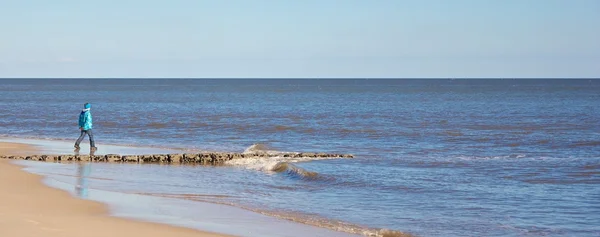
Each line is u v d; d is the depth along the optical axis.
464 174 25.17
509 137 42.38
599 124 54.03
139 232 13.98
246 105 88.31
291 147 36.19
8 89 174.50
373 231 15.39
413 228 15.93
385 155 32.03
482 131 47.00
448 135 43.56
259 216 16.86
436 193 20.77
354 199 19.67
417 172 25.66
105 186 21.33
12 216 14.71
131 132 44.78
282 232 15.02
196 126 49.69
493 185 22.45
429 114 67.69
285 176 24.50
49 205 16.67
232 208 17.89
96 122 52.84
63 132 44.72
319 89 188.12
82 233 13.52
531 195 20.52
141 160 28.31
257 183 22.73
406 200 19.55
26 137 40.88
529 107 83.00
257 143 37.69
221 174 24.98
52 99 106.19
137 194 19.80
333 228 15.63
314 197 19.95
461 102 98.69
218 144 37.53
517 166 27.70
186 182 22.81
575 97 118.31
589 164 28.39
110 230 14.00
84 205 17.05
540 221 16.86
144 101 101.56
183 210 17.31
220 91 166.62
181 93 148.00
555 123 55.09
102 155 29.12
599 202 19.42
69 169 25.62
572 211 18.14
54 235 13.16
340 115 65.44
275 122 54.53
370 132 45.62
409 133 44.94
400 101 103.06
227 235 14.33
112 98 114.19
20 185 19.81
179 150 34.03
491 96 125.88
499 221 16.81
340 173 25.14
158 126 49.53
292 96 128.25
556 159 30.48
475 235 15.30
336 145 37.44
